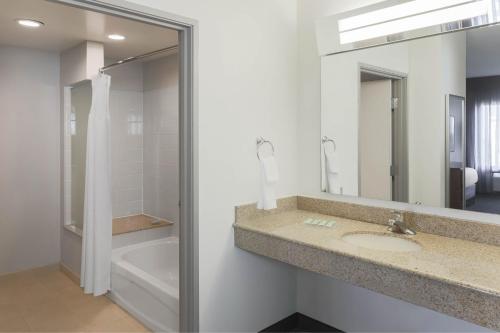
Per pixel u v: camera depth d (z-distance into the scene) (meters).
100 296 3.12
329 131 2.39
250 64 2.27
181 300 2.09
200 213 2.05
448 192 1.91
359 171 2.26
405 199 2.07
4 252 3.52
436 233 1.92
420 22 1.93
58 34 2.99
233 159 2.20
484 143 1.79
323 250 1.74
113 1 1.66
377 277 1.55
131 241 3.41
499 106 1.74
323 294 2.50
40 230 3.71
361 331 2.31
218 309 2.17
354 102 2.25
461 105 1.85
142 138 4.07
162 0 1.84
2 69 3.41
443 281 1.35
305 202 2.54
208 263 2.10
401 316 2.11
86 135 3.31
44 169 3.70
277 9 2.42
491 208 1.77
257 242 2.07
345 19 2.20
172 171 3.63
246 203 2.28
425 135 1.98
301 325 2.64
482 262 1.51
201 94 2.03
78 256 3.40
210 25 2.05
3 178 3.48
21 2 2.30
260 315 2.41
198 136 2.02
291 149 2.56
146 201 4.05
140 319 2.66
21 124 3.54
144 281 2.59
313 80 2.48
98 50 3.24
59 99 3.74
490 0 1.70
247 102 2.26
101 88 2.97
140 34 2.98
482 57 1.78
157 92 3.78
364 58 2.19
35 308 2.88
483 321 1.27
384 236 1.96
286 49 2.48
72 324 2.63
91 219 3.00
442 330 1.95
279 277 2.52
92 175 2.99
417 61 1.98
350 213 2.28
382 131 2.14
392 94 2.09
